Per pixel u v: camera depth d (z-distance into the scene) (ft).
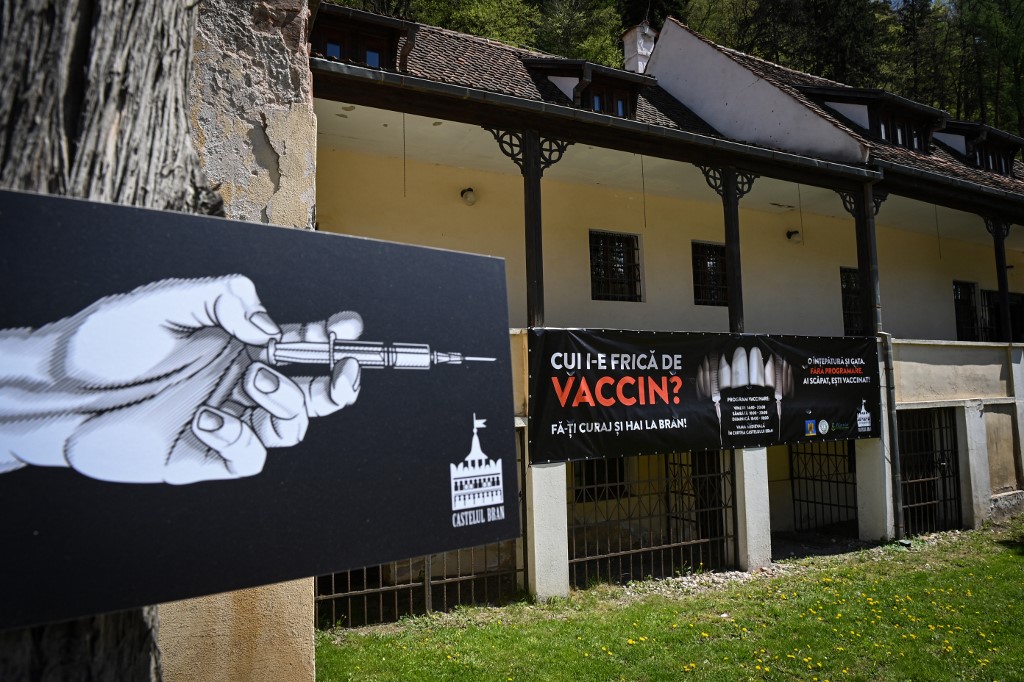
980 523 41.34
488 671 19.57
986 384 43.80
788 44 104.68
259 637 14.57
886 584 28.58
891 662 20.39
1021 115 98.78
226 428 6.39
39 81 6.00
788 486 43.52
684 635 22.58
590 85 39.22
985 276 58.95
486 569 26.68
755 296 45.29
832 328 48.39
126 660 6.12
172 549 6.01
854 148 38.70
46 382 5.56
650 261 41.50
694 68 49.39
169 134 7.09
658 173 37.32
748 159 34.17
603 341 28.68
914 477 42.09
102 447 5.77
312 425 6.88
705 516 35.27
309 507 6.75
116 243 5.98
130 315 5.99
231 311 6.51
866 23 101.60
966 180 44.09
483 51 41.24
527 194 28.25
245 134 15.96
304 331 6.93
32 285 5.55
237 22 16.15
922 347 40.57
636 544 35.70
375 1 81.51
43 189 5.83
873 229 38.32
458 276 8.17
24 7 6.11
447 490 7.70
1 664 5.30
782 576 30.66
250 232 6.73
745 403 32.35
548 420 27.22
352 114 28.09
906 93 111.55
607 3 107.34
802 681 19.15
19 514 5.39
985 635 22.35
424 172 34.78
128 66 6.64
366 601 24.86
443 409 7.79
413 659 20.39
